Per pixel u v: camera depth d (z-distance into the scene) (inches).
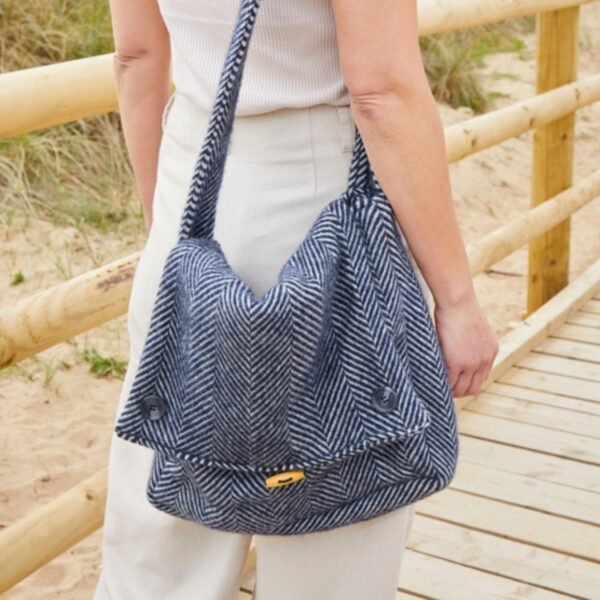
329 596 55.9
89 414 146.7
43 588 110.7
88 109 72.9
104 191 208.1
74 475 132.3
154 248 56.7
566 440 118.6
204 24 51.5
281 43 49.4
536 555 98.0
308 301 46.5
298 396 47.9
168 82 61.4
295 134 50.6
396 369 49.2
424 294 55.9
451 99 292.4
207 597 59.5
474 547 99.2
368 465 50.3
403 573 95.3
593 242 236.8
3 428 141.6
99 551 118.0
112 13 60.3
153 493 53.3
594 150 295.0
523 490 108.6
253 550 95.7
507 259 224.7
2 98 66.4
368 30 46.9
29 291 174.2
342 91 50.5
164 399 49.8
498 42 346.9
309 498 50.5
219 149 48.9
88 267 184.1
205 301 47.1
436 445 51.3
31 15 216.2
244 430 47.7
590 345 143.6
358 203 50.3
